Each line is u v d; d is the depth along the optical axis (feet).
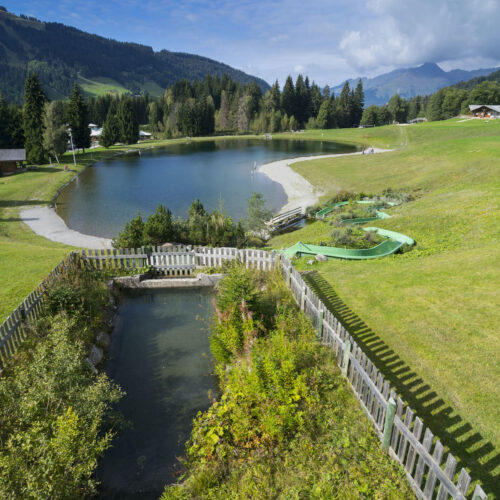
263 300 40.60
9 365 31.04
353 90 582.35
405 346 32.50
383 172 171.53
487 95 446.60
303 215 121.49
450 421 23.88
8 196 148.15
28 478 17.97
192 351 38.58
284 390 25.58
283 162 257.14
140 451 26.14
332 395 27.02
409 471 19.94
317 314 35.04
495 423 23.34
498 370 28.04
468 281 43.57
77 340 34.81
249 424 24.61
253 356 28.84
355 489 19.49
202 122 535.60
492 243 55.52
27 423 22.56
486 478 19.83
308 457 22.11
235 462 22.90
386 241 63.10
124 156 327.47
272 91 581.12
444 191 97.50
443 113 517.14
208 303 50.44
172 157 312.91
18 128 283.18
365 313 39.27
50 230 106.93
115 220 122.93
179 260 59.72
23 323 34.99
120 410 30.14
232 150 359.05
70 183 194.70
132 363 36.63
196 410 29.99
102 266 58.34
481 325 34.09
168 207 143.64
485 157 141.90
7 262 57.31
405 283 45.75
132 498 22.67
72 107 302.45
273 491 20.21
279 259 53.52
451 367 29.01
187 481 22.52
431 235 66.08
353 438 23.16
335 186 165.89
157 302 51.11
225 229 76.69
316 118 582.76
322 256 60.13
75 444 21.26
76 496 20.68
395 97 590.55
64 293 39.96
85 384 28.76
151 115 561.43
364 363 25.53
